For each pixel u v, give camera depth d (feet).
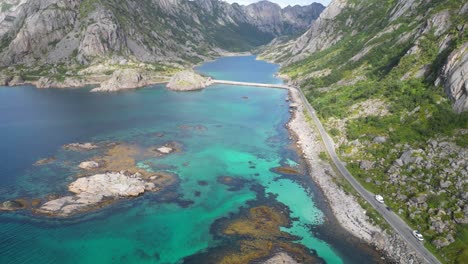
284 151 412.98
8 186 308.81
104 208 278.67
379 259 229.86
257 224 265.13
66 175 332.39
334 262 225.97
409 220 259.19
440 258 221.46
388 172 315.17
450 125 328.90
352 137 394.73
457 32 425.28
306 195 310.45
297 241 246.06
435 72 408.46
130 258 225.15
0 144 411.75
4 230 248.11
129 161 371.56
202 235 250.16
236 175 347.56
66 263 219.41
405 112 388.57
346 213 278.87
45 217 264.11
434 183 280.92
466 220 237.25
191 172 351.05
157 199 296.10
